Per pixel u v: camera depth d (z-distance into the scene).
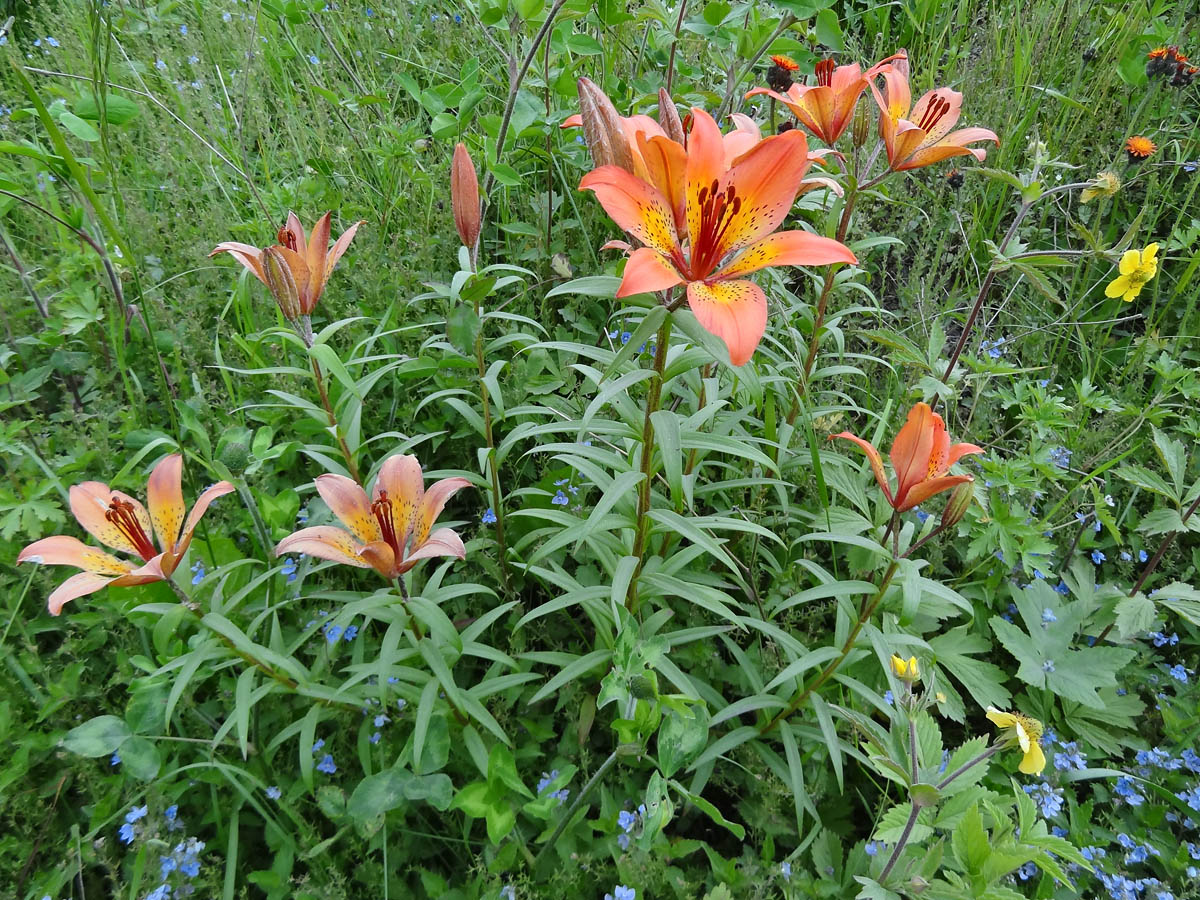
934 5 0.89
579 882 0.40
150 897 0.36
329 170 0.68
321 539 0.33
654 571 0.42
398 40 0.84
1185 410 0.63
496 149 0.54
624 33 0.74
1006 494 0.56
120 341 0.53
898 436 0.35
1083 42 0.87
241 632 0.38
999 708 0.46
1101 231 0.75
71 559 0.34
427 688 0.38
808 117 0.45
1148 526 0.50
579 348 0.41
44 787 0.42
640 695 0.33
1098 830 0.44
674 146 0.30
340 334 0.58
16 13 0.92
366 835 0.37
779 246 0.31
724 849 0.44
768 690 0.41
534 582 0.52
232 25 0.81
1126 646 0.52
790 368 0.53
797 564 0.50
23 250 0.68
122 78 0.77
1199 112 0.82
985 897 0.33
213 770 0.41
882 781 0.45
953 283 0.76
